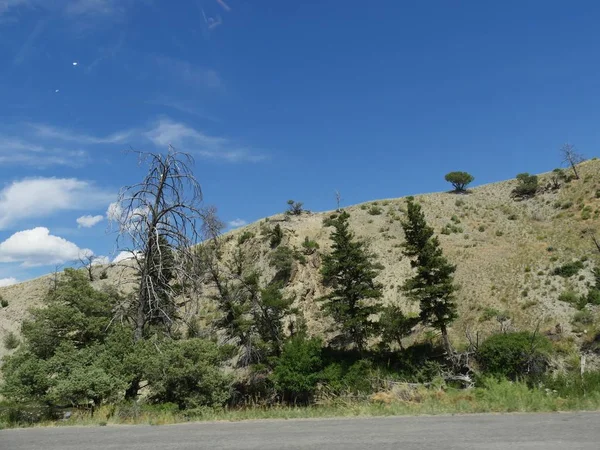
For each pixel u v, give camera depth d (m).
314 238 74.31
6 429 12.17
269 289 39.34
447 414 9.92
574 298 50.00
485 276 60.81
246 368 38.38
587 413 9.23
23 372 17.67
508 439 6.75
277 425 9.53
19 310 67.12
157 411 15.05
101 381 17.22
